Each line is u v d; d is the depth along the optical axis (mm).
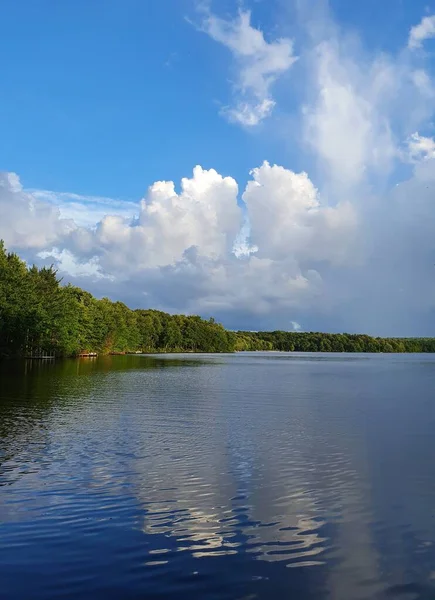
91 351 137500
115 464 19109
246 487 16422
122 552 11625
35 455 20359
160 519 13578
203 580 10430
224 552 11688
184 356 173000
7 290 86125
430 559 11398
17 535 12484
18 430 25562
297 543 12188
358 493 15859
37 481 16797
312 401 40719
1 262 89062
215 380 62875
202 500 15117
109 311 157875
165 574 10664
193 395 43938
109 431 25703
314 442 23594
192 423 28656
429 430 26969
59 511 14070
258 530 12930
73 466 18734
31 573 10664
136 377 64250
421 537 12547
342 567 11023
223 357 176625
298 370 93250
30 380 53906
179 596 9828
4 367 74750
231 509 14398
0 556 11391
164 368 89250
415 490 16156
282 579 10508
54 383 51250
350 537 12547
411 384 60438
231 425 28172
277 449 22016
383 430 26938
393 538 12484
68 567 10914
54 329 102812
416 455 20984
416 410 35344
